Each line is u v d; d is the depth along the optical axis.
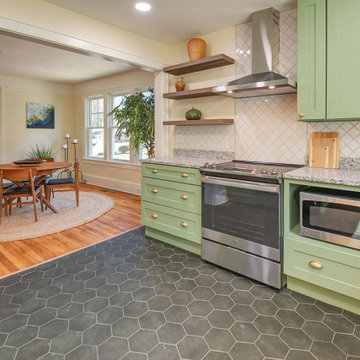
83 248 2.95
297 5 2.35
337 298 1.93
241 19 2.84
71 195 5.43
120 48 3.07
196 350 1.55
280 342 1.61
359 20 1.96
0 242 3.08
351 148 2.32
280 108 2.72
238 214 2.30
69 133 7.02
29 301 2.00
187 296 2.06
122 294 2.09
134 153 5.61
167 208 2.94
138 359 1.48
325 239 1.89
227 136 3.14
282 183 2.07
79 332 1.68
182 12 2.69
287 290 2.15
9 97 6.00
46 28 2.47
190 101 3.47
